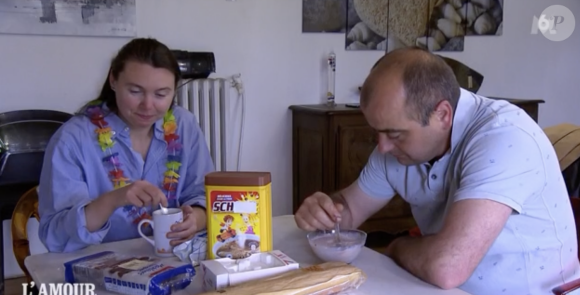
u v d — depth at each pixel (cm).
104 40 281
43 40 269
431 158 130
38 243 273
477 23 369
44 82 272
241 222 111
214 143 302
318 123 303
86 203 131
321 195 137
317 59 331
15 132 253
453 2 358
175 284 103
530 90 399
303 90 331
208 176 112
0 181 241
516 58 389
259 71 319
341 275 99
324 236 128
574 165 175
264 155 329
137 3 284
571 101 416
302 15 323
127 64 144
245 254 110
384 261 121
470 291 127
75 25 272
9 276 275
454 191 127
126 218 148
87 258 113
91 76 281
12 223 153
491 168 116
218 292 91
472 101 130
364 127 301
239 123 318
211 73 307
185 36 298
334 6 329
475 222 111
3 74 264
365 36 339
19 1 260
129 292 101
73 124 149
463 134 126
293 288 93
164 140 159
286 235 139
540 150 123
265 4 314
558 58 404
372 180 148
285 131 332
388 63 120
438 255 109
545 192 125
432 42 357
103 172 150
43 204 141
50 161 142
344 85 341
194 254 118
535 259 125
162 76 145
